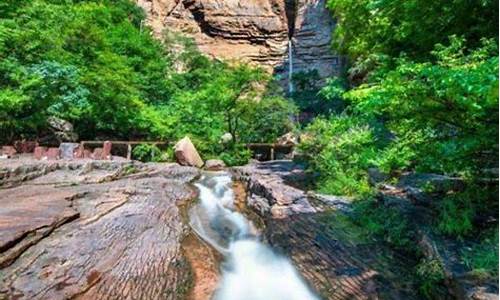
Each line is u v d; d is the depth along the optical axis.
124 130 18.06
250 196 8.34
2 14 15.20
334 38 12.83
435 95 3.05
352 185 6.90
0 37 13.53
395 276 3.60
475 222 3.75
